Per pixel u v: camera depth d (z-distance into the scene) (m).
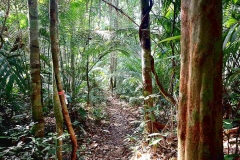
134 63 6.05
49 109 4.32
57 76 1.98
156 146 2.66
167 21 3.15
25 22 4.39
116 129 4.54
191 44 1.13
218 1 1.08
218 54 1.10
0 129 3.10
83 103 5.68
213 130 1.14
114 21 7.75
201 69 1.10
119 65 8.29
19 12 4.28
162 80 3.80
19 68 2.82
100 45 5.13
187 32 1.17
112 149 3.47
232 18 2.31
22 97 4.30
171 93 2.85
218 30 1.09
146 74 2.93
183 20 1.19
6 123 3.43
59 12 4.62
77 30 4.96
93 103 6.23
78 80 5.54
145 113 2.93
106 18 9.08
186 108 1.21
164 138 2.78
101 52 5.46
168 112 3.57
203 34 1.08
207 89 1.11
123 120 5.17
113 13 8.02
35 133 2.71
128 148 3.34
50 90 4.53
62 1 4.66
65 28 4.77
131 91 6.95
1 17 3.92
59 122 2.24
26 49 3.41
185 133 1.23
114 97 8.44
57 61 1.97
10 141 3.02
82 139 3.80
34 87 2.72
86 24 5.53
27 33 3.76
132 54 5.97
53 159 2.55
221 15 1.10
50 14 1.93
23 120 3.63
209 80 1.10
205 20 1.07
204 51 1.08
